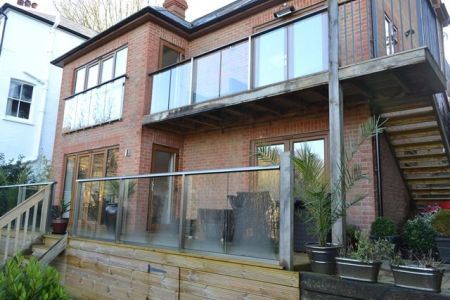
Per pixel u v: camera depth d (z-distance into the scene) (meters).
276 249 3.82
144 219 5.29
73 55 10.38
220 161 7.92
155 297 4.71
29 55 12.66
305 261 4.05
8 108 12.03
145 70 8.20
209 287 4.18
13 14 12.39
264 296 3.72
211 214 4.48
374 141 5.78
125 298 5.07
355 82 5.14
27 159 12.09
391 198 6.38
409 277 3.01
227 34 8.58
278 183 3.89
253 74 6.43
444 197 7.10
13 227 7.27
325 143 6.31
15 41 12.34
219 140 8.05
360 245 3.46
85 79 10.17
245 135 7.57
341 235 4.17
